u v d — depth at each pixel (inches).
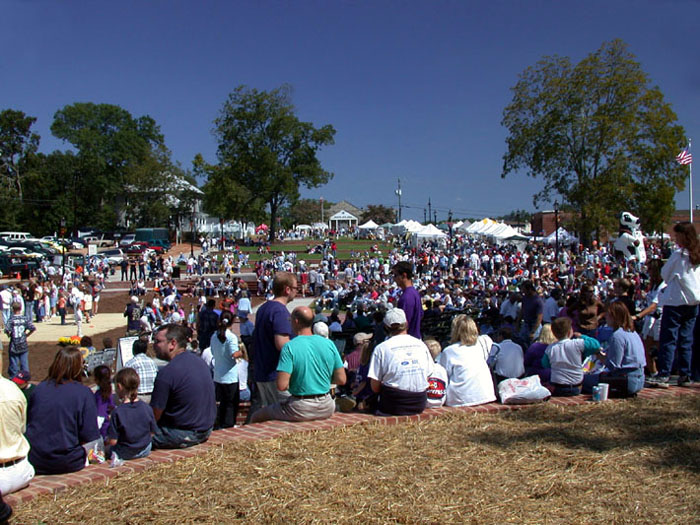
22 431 167.9
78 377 188.9
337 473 173.3
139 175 2940.5
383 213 5315.0
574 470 173.8
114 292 1470.2
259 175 2758.4
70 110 3368.6
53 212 3011.8
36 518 150.6
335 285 1248.2
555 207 1855.3
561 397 258.7
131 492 165.8
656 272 318.3
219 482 169.3
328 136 2854.3
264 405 236.7
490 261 1569.9
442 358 258.5
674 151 1825.8
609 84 1840.6
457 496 157.3
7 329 550.9
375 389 234.7
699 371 276.2
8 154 2977.4
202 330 543.8
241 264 2014.0
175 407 204.7
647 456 181.9
